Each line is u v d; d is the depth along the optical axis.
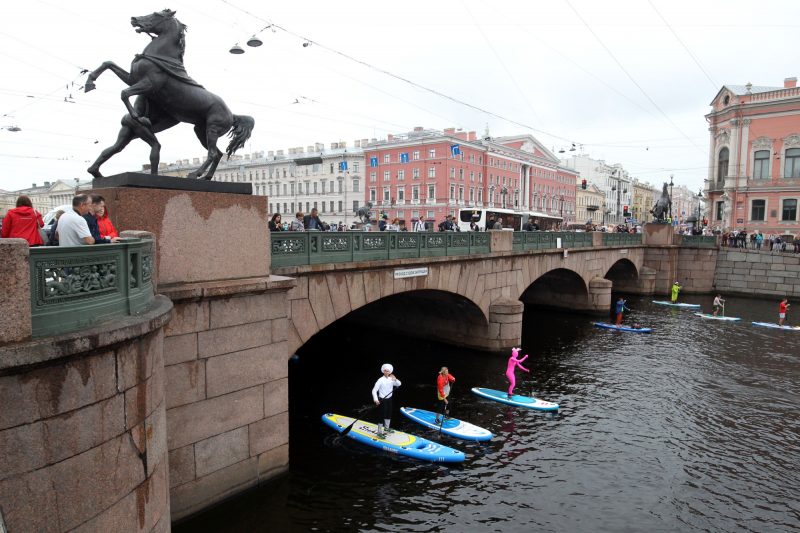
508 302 19.88
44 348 3.73
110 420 4.43
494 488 10.48
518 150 77.31
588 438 13.00
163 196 7.50
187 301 7.55
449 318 21.02
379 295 13.51
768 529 9.38
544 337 24.31
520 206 79.12
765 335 24.98
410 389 16.27
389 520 9.20
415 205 65.88
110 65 7.80
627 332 25.55
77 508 4.16
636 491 10.55
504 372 18.06
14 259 3.66
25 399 3.75
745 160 44.75
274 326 8.80
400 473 10.86
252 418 8.61
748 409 15.13
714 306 32.97
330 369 18.14
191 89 8.21
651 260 38.84
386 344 21.52
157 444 5.26
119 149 7.89
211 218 8.12
